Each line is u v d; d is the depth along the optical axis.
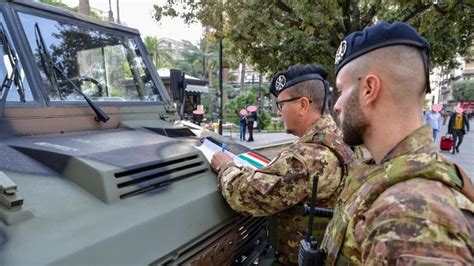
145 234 1.25
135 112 2.59
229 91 31.31
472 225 0.72
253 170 1.73
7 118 1.81
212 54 29.09
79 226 1.14
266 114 20.14
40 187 1.28
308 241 1.12
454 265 0.66
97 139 1.88
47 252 1.00
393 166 0.83
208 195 1.66
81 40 2.47
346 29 8.49
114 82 2.65
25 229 1.06
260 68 10.48
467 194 0.78
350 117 0.93
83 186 1.35
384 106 0.88
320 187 1.66
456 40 8.78
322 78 1.95
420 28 7.54
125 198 1.36
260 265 2.05
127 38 2.90
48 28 2.25
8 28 2.00
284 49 9.12
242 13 8.48
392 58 0.86
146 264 1.19
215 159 1.94
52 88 2.13
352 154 1.79
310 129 1.84
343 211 0.93
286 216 1.89
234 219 1.76
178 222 1.40
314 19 7.68
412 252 0.69
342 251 0.90
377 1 8.31
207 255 1.54
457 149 10.95
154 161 1.60
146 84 2.91
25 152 1.55
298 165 1.65
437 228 0.69
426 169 0.78
